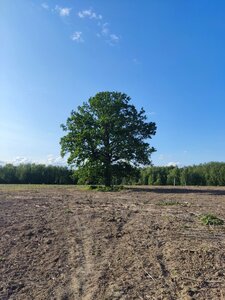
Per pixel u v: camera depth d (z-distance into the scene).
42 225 11.46
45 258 8.12
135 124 38.94
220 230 10.77
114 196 24.70
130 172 39.28
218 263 7.61
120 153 38.16
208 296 6.01
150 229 10.95
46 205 16.98
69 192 29.23
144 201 20.36
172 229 10.92
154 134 39.69
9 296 6.15
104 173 38.66
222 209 15.91
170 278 6.86
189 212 14.75
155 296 6.07
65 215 13.57
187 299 5.88
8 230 10.61
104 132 38.06
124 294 6.17
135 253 8.41
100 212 14.48
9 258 8.08
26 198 21.11
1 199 20.08
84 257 8.20
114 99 38.72
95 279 6.86
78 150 37.38
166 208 16.38
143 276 6.98
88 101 39.16
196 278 6.82
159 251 8.55
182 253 8.32
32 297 6.11
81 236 10.10
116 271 7.28
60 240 9.62
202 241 9.38
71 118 38.84
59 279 6.90
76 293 6.27
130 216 13.52
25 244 9.18
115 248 8.88
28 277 7.00
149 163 39.25
